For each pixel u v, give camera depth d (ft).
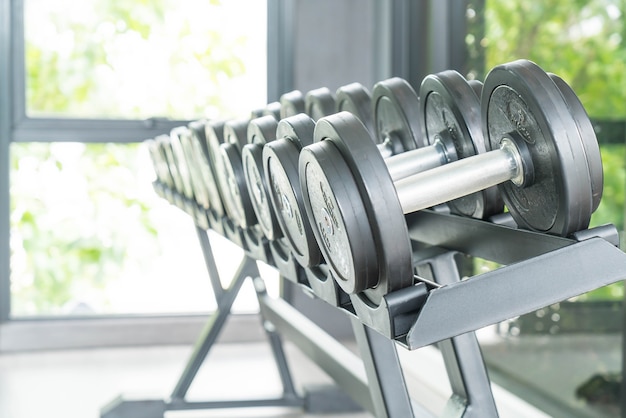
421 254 5.22
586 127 3.63
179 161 7.94
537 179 3.77
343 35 13.28
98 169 13.03
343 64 13.33
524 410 8.79
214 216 7.01
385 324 3.38
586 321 7.86
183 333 13.20
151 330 13.12
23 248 12.93
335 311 13.43
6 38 12.46
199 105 13.23
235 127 5.30
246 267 9.47
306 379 11.24
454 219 4.88
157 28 13.01
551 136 3.52
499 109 3.89
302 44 13.21
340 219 3.32
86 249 13.09
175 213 13.26
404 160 4.46
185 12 13.06
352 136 3.32
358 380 6.42
